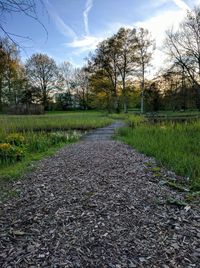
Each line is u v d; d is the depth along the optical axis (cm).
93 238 206
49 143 735
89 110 4419
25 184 359
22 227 228
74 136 927
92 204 276
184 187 336
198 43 2191
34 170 439
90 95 3866
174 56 2297
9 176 402
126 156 541
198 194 307
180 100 2800
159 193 312
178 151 523
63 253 186
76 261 177
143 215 249
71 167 449
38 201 290
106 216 246
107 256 183
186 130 859
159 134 791
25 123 1280
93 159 513
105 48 2809
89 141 846
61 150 650
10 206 279
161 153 518
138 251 188
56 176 394
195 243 198
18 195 314
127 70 2730
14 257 182
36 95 3959
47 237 209
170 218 242
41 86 3991
